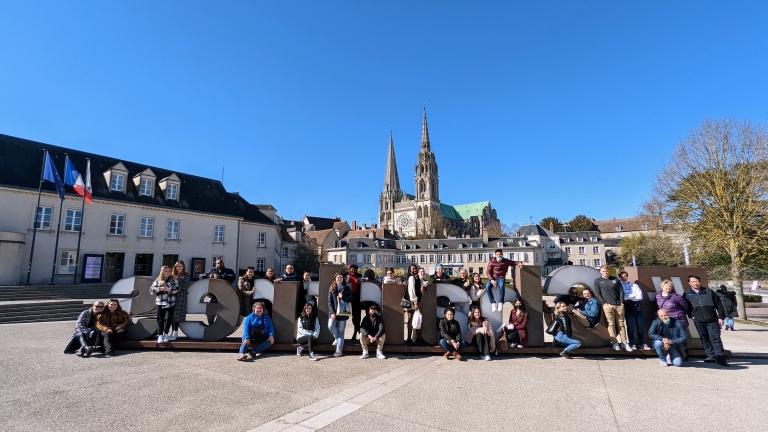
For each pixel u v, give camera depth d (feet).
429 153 421.59
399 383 23.77
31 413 18.29
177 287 33.45
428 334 32.42
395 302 33.04
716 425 17.40
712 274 88.89
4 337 39.42
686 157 85.97
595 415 18.56
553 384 23.67
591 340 31.45
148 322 33.76
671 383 23.93
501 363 29.12
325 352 32.63
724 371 26.84
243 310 34.83
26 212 89.30
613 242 278.26
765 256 76.07
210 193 134.31
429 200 401.08
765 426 17.31
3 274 80.89
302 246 198.90
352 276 34.14
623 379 24.77
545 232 279.28
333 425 17.19
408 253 267.39
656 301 30.73
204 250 122.72
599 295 32.04
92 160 109.40
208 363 28.45
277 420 17.72
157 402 19.99
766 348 35.76
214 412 18.66
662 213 92.48
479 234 411.75
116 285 34.37
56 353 31.24
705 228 80.64
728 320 52.44
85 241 97.81
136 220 107.96
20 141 97.55
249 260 140.36
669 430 16.85
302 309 34.47
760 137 76.38
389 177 469.57
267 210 162.50
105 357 29.96
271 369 27.02
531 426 17.22
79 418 17.75
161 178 123.54
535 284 32.91
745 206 75.87
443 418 18.11
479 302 33.37
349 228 323.16
